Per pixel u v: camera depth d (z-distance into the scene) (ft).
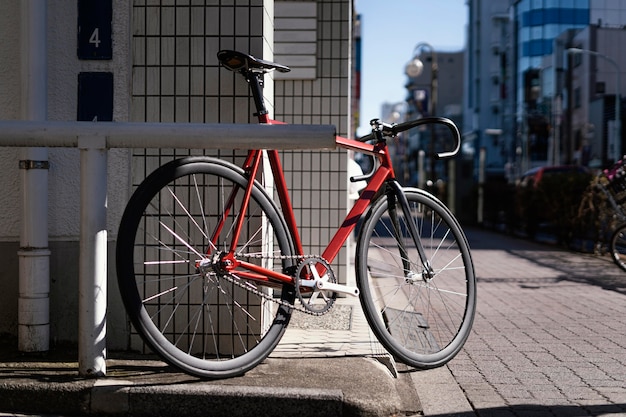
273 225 11.97
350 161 21.52
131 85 12.62
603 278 30.66
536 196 53.16
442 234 13.69
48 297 12.30
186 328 12.42
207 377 10.87
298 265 11.89
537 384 13.00
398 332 14.98
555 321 19.92
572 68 151.94
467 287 13.76
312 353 13.00
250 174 11.76
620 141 121.29
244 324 12.44
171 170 10.92
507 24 241.14
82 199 10.61
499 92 241.76
